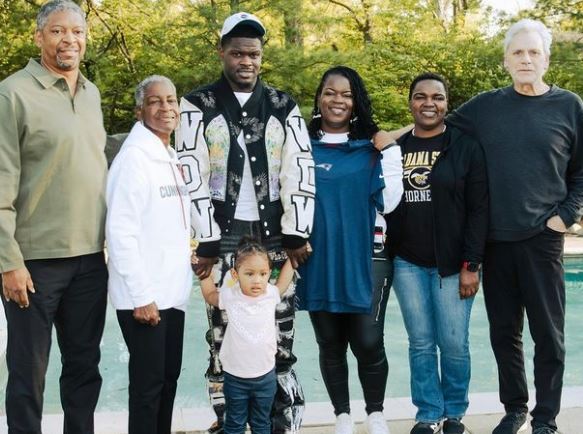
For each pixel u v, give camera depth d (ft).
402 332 23.04
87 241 9.38
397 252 11.13
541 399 10.78
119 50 47.52
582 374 19.40
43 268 9.22
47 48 9.17
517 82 10.62
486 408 12.24
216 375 10.69
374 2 58.59
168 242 9.51
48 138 8.99
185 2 46.24
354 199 10.62
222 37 10.23
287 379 10.79
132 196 9.17
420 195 10.83
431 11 61.05
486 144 10.75
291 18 45.70
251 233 10.30
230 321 9.92
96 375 9.92
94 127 9.53
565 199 10.70
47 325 9.32
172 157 9.89
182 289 9.70
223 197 10.21
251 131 10.18
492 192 10.68
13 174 8.84
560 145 10.50
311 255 10.69
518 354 11.11
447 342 10.97
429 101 10.82
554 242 10.61
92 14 48.14
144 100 9.61
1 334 18.39
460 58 52.60
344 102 10.77
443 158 10.75
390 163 10.64
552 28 48.62
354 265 10.55
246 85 10.26
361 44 60.64
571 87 48.98
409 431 11.48
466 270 10.71
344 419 10.98
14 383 9.22
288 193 10.21
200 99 10.21
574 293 28.76
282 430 10.78
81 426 9.82
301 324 24.04
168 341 9.83
